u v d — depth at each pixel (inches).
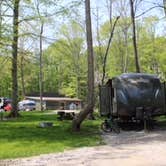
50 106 3452.3
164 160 492.1
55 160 524.1
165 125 948.0
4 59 1309.1
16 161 526.3
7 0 1062.4
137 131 850.8
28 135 786.8
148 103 899.4
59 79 3567.9
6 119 1246.9
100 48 2108.8
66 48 1959.9
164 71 2406.5
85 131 846.5
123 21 1865.2
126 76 919.7
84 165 481.4
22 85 2915.8
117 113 905.5
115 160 505.0
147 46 2391.7
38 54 1587.1
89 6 861.8
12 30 1092.5
